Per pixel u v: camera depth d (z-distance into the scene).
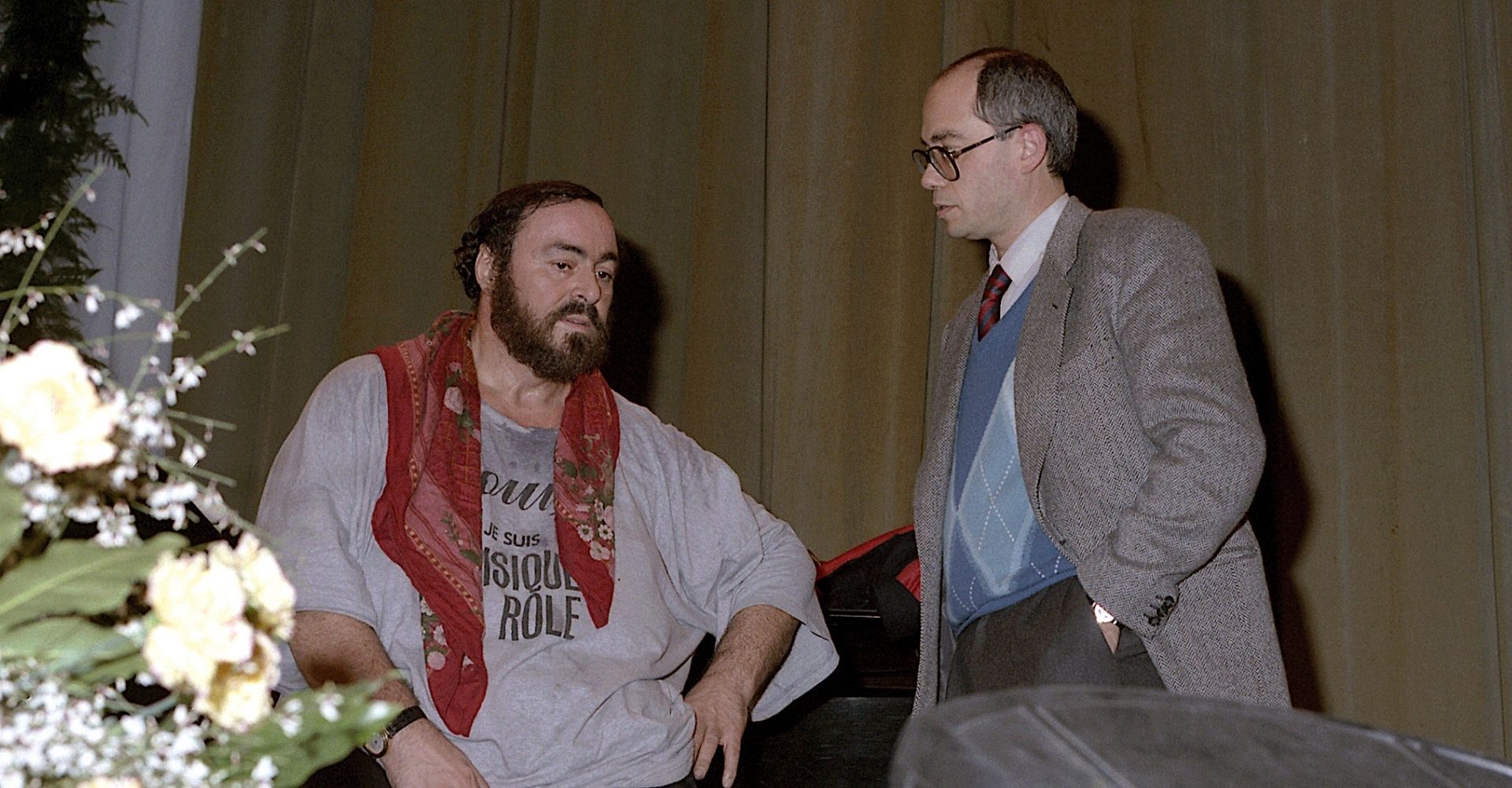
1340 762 0.92
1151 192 4.02
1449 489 3.66
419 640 2.01
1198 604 1.86
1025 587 1.95
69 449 0.75
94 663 0.83
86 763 0.78
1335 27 3.91
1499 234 3.65
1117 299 1.93
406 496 2.04
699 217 4.00
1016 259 2.11
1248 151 3.98
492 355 2.21
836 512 3.90
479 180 3.99
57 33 3.70
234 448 3.77
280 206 3.92
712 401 3.91
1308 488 3.80
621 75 4.05
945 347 2.21
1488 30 3.73
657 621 2.11
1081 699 0.94
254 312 3.86
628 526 2.17
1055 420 1.92
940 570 2.11
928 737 0.84
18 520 0.78
